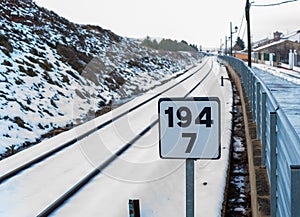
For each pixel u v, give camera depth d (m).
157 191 6.16
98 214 5.59
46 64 19.38
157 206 5.75
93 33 31.80
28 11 28.00
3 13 24.16
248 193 6.29
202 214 5.44
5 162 8.57
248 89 12.07
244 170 7.48
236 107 15.09
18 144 11.45
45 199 6.39
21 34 21.97
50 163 8.33
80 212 5.74
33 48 20.53
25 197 6.52
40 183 7.13
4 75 15.48
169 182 6.58
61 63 20.94
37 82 16.75
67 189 6.75
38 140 12.28
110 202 5.96
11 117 12.80
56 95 16.62
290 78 20.70
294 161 2.31
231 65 33.75
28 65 17.91
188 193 2.58
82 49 25.73
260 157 5.62
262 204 4.01
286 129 2.83
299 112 8.77
